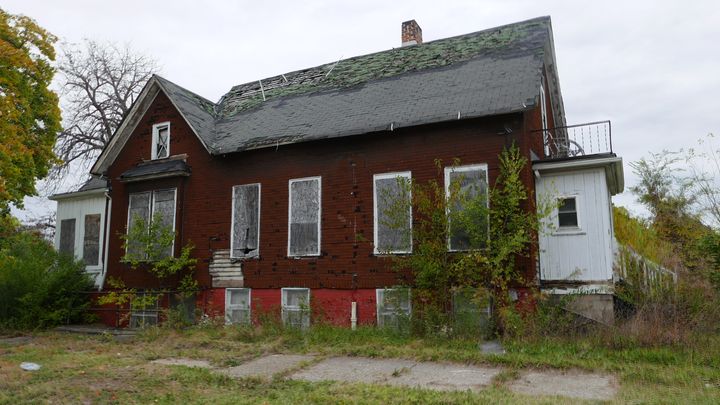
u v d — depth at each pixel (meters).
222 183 16.52
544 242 12.65
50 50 20.39
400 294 12.47
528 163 12.57
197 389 8.12
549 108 17.77
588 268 12.20
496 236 11.73
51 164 23.45
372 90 16.17
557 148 15.70
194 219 16.81
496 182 11.92
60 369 9.47
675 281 13.80
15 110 16.61
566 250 12.44
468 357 9.57
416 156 13.67
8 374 9.11
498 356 9.45
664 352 9.16
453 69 15.45
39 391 7.89
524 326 10.88
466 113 12.68
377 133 14.15
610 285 11.93
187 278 16.30
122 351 11.66
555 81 17.39
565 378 8.28
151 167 17.73
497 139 12.75
